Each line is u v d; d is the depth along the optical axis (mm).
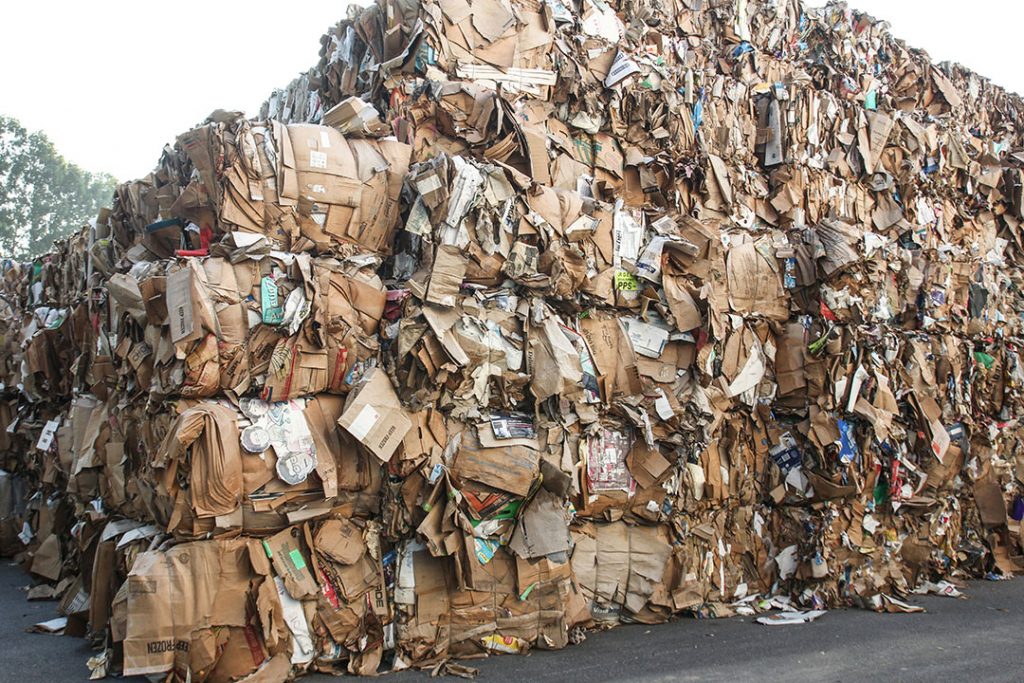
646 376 5871
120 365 5312
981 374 8383
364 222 4953
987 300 8508
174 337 4254
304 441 4492
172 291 4371
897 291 7395
